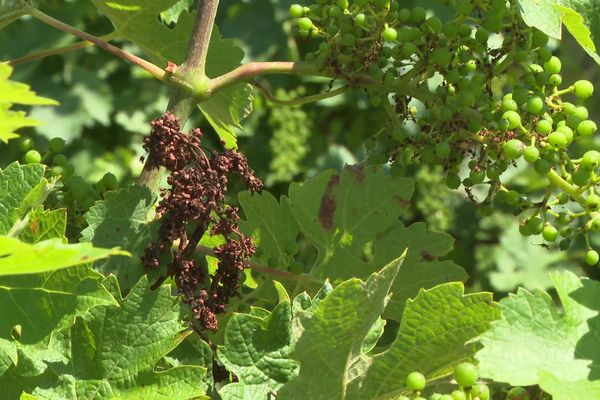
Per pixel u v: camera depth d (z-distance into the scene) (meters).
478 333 0.85
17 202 0.88
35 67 2.10
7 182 0.88
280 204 1.01
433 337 0.85
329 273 1.00
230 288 0.92
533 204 0.93
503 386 0.89
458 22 0.95
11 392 0.86
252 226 1.01
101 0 1.00
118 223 0.90
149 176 0.92
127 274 0.90
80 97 2.11
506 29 0.95
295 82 1.92
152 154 0.89
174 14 1.09
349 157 1.94
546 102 0.94
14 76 2.07
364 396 0.87
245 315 0.87
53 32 2.10
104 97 2.13
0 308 0.84
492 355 0.84
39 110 2.08
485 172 0.94
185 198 0.89
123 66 2.16
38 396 0.86
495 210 1.89
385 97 0.98
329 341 0.85
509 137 0.93
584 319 0.85
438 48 0.95
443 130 0.96
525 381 0.83
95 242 0.90
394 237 1.00
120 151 2.16
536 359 0.84
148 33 1.02
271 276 1.00
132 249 0.90
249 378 0.86
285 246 1.01
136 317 0.87
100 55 2.15
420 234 1.00
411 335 0.86
